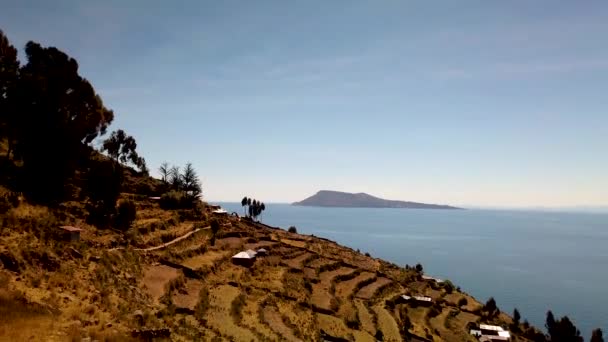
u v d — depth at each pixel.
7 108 73.44
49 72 79.25
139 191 112.25
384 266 149.88
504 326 123.75
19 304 31.95
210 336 44.53
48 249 47.25
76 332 28.95
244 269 85.50
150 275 60.19
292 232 173.62
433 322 101.50
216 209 142.75
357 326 76.50
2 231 46.22
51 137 73.88
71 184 83.12
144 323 39.03
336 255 138.88
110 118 100.44
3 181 66.12
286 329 59.38
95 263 51.72
